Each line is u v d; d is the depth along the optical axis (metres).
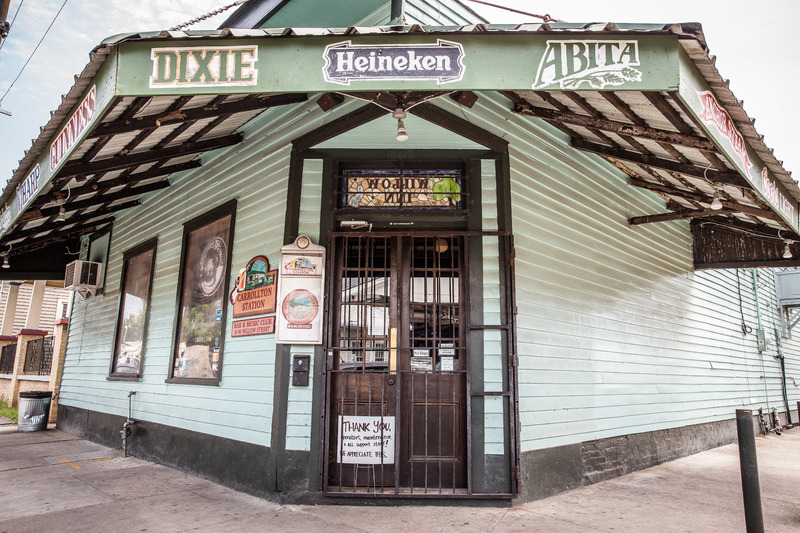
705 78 3.57
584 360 5.99
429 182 5.26
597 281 6.50
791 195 5.49
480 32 3.36
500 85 3.33
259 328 5.37
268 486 4.85
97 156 5.20
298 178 5.29
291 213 5.22
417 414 4.95
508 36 3.40
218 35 3.35
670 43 3.31
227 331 5.89
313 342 4.91
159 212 8.06
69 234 9.91
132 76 3.35
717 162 4.80
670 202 8.21
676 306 8.43
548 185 5.94
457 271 5.18
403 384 5.00
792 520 4.62
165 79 3.36
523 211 5.49
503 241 5.12
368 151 5.28
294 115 5.62
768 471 6.91
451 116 5.04
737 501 5.16
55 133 4.50
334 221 5.18
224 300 6.00
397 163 5.30
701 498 5.25
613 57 3.32
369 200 5.21
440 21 5.45
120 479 5.75
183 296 6.96
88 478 5.80
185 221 7.26
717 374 9.54
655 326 7.68
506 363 4.90
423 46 3.39
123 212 9.30
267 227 5.61
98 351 9.10
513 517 4.41
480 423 4.79
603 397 6.23
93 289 9.59
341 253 5.21
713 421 9.05
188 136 5.71
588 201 6.59
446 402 4.96
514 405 4.81
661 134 4.51
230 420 5.54
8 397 13.75
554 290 5.73
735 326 10.76
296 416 4.84
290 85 3.36
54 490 5.25
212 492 5.16
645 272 7.66
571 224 6.20
